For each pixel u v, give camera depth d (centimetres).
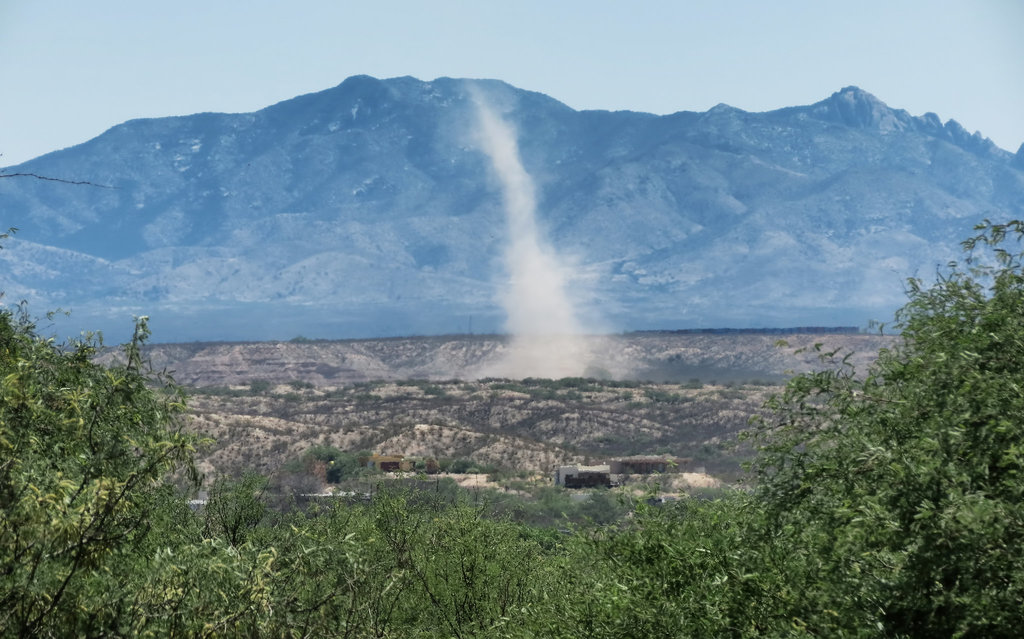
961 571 3036
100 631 3086
